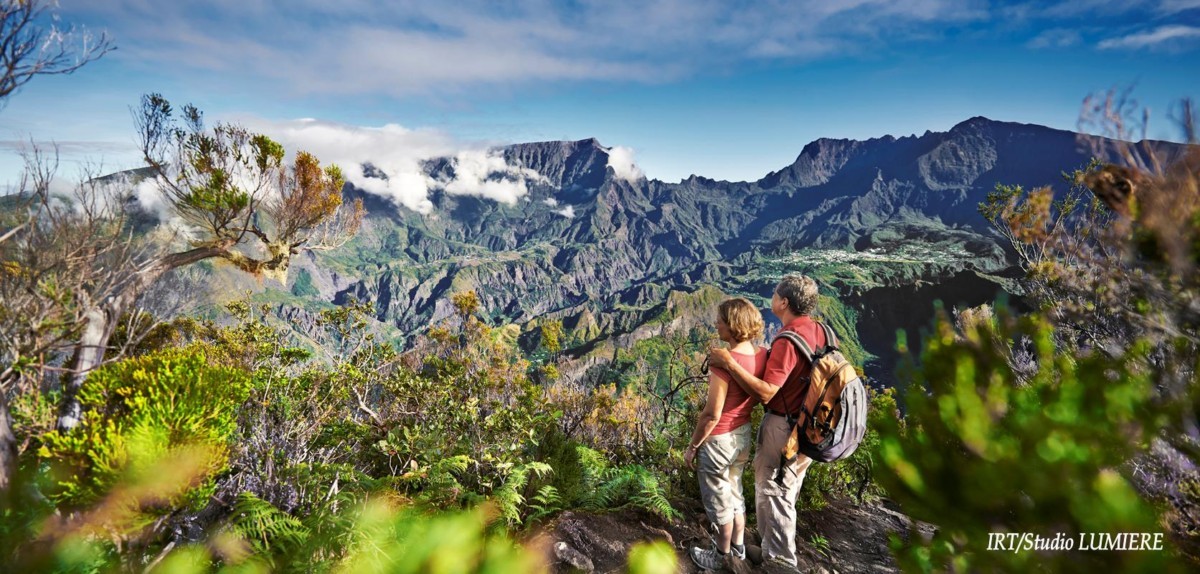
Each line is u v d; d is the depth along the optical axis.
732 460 3.64
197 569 1.26
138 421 2.81
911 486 1.17
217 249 8.43
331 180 9.34
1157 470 1.03
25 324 4.46
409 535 1.06
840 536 5.82
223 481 4.14
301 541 1.96
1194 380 1.09
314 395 6.21
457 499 3.84
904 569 1.17
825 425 3.12
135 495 2.64
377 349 8.59
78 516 2.65
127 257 5.52
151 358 3.46
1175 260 1.20
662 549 0.83
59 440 2.82
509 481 4.33
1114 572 0.94
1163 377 1.14
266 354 6.86
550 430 6.12
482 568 0.87
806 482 6.68
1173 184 1.23
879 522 6.52
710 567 3.72
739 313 3.46
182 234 7.46
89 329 4.95
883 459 1.24
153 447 2.70
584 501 4.94
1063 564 0.99
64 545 2.53
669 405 6.51
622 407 10.10
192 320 7.74
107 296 5.29
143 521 2.72
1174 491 1.00
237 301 8.05
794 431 3.28
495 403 7.44
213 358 6.27
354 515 1.83
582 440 8.49
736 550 3.76
